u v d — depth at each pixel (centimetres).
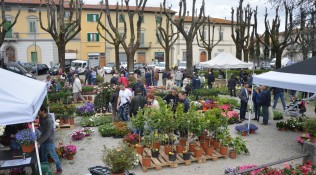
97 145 909
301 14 1642
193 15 2306
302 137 912
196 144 809
